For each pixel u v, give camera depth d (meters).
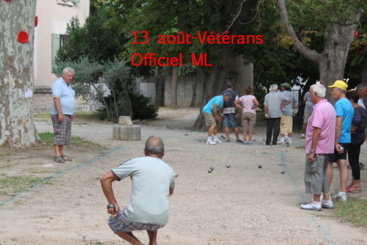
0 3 15.88
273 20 28.20
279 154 19.41
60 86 14.51
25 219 8.91
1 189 11.12
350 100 12.54
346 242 8.27
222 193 12.35
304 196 12.11
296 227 9.15
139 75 34.62
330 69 20.02
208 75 28.61
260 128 31.80
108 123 31.39
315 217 10.02
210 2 26.94
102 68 31.70
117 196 11.55
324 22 17.39
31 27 16.31
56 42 36.88
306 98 25.11
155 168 6.41
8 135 15.97
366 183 14.03
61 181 12.32
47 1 36.19
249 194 12.30
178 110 48.94
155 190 6.33
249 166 16.56
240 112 31.95
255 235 8.56
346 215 10.12
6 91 15.94
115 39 32.75
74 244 7.43
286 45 19.67
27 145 16.17
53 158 15.19
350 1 16.36
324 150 10.49
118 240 7.82
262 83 40.03
